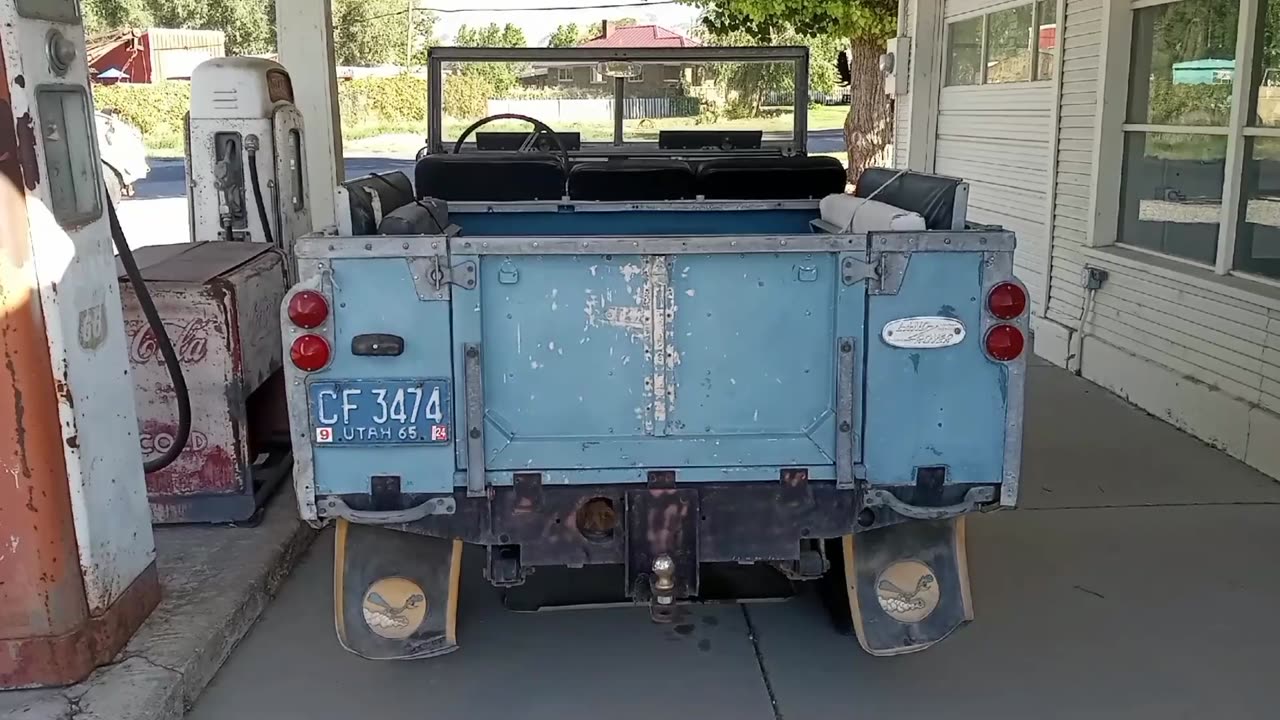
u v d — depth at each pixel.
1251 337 5.26
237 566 3.89
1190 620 3.72
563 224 4.62
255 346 4.39
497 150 5.90
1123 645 3.55
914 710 3.18
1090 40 6.91
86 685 3.11
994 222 8.81
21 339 2.95
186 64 32.59
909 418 2.94
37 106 2.95
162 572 3.84
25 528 3.01
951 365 2.93
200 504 4.24
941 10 10.11
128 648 3.31
